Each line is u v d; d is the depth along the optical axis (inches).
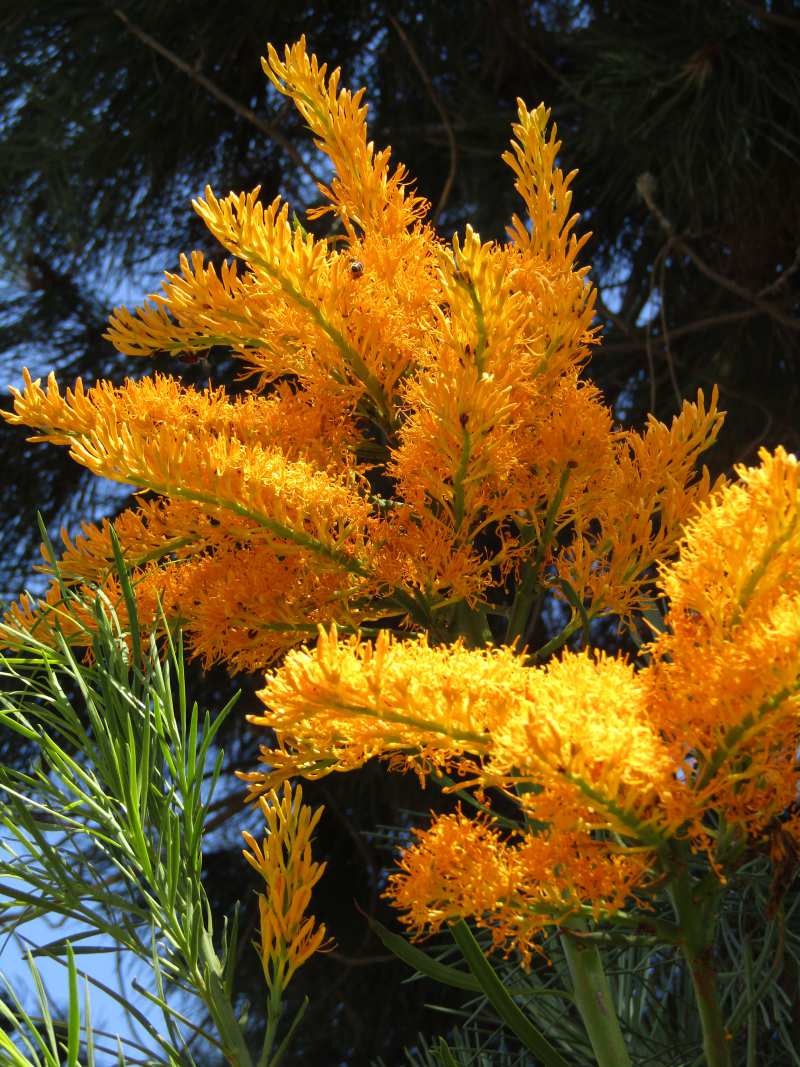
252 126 92.3
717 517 22.9
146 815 25.7
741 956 32.4
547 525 28.4
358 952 78.8
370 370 29.1
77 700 73.8
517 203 87.7
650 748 21.6
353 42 92.2
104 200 92.0
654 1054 31.7
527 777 22.5
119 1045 23.8
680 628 23.2
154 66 86.9
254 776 25.4
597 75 78.8
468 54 95.6
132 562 28.9
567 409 27.9
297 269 27.7
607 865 23.1
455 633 29.2
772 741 22.2
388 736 22.6
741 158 74.5
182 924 25.4
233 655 29.3
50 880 25.3
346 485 29.2
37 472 92.1
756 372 83.4
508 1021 24.4
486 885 23.1
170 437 26.2
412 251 29.7
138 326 30.9
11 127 92.4
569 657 22.9
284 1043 25.1
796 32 75.1
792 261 82.4
